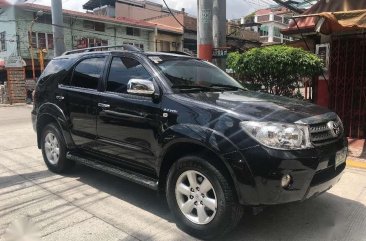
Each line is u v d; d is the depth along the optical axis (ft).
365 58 28.66
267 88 27.58
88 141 16.96
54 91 18.86
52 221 13.75
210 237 12.26
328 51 30.04
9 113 57.41
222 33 33.83
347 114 29.71
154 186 13.65
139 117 14.11
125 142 14.93
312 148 11.51
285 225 13.55
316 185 11.70
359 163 21.33
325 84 30.78
